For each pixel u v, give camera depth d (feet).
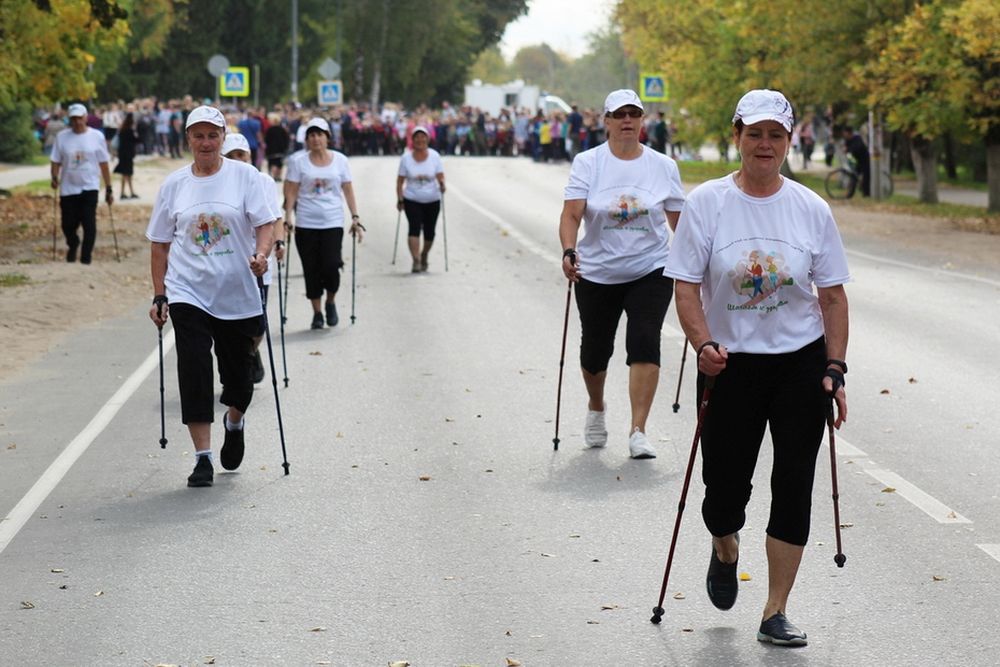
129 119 246.47
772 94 41.75
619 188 67.05
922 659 40.55
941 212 237.86
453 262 157.69
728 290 42.14
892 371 88.94
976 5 195.11
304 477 63.21
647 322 66.49
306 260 107.96
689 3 326.03
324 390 83.71
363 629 43.52
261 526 55.26
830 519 55.36
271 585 47.96
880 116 267.18
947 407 77.36
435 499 59.16
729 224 42.09
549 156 419.33
